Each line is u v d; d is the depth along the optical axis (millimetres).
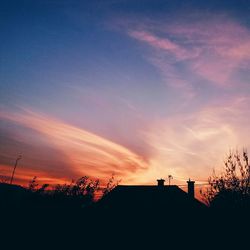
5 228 14766
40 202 15984
